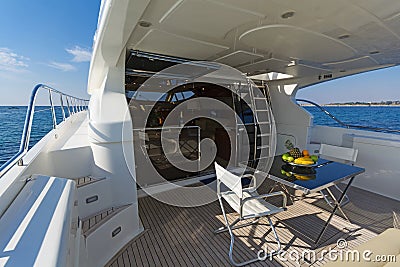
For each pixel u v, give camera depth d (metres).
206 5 1.61
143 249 2.08
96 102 2.44
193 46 2.61
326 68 3.83
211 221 2.58
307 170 2.47
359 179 3.59
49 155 2.16
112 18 1.38
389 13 1.73
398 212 2.77
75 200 1.38
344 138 3.92
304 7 1.65
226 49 2.75
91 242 1.72
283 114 5.02
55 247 0.83
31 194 1.26
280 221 2.55
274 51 2.86
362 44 2.52
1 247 0.83
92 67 2.41
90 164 2.43
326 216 2.67
